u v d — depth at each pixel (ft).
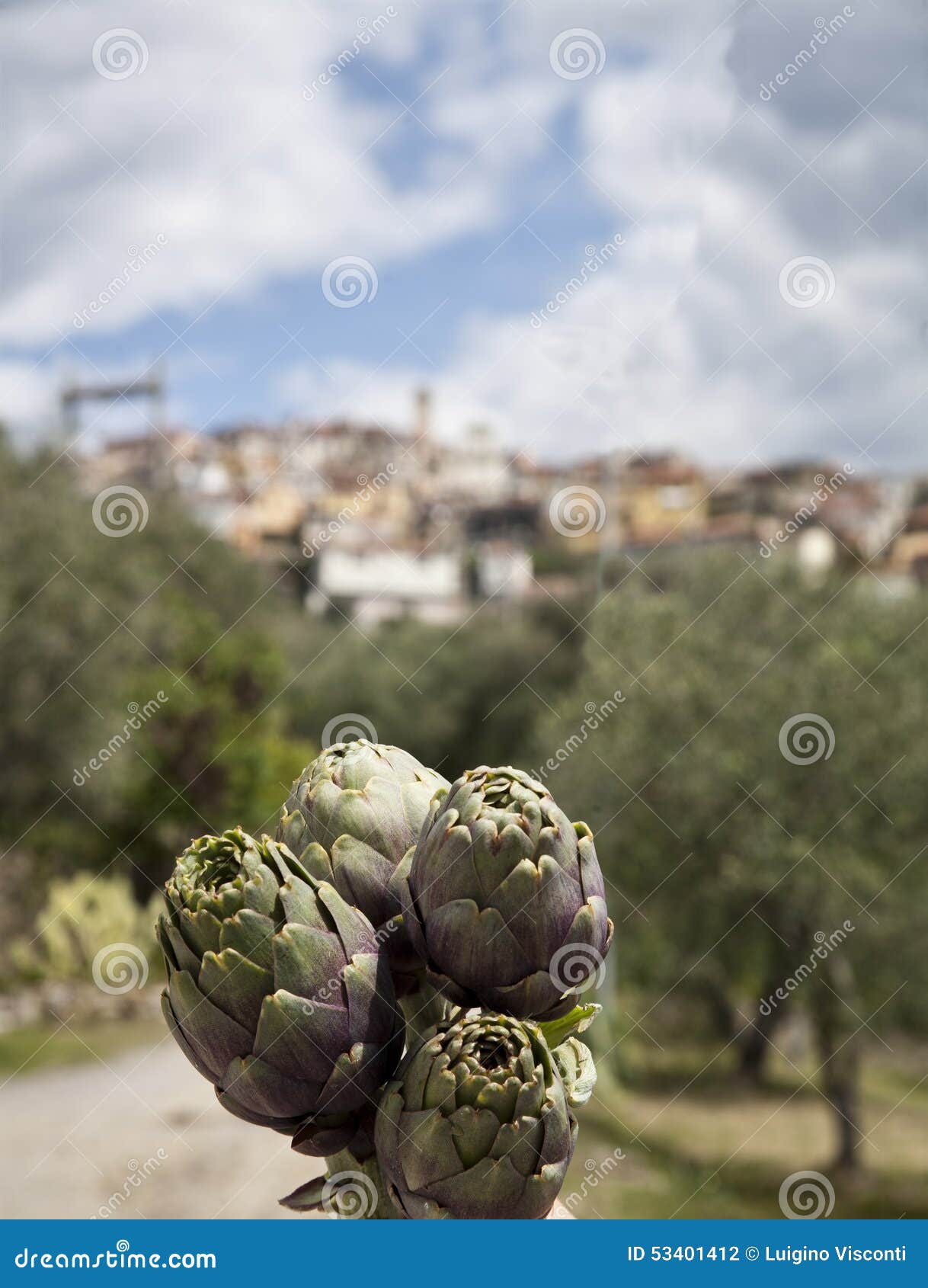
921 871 34.14
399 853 4.03
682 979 36.70
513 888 3.75
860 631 36.86
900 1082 42.47
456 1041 3.65
